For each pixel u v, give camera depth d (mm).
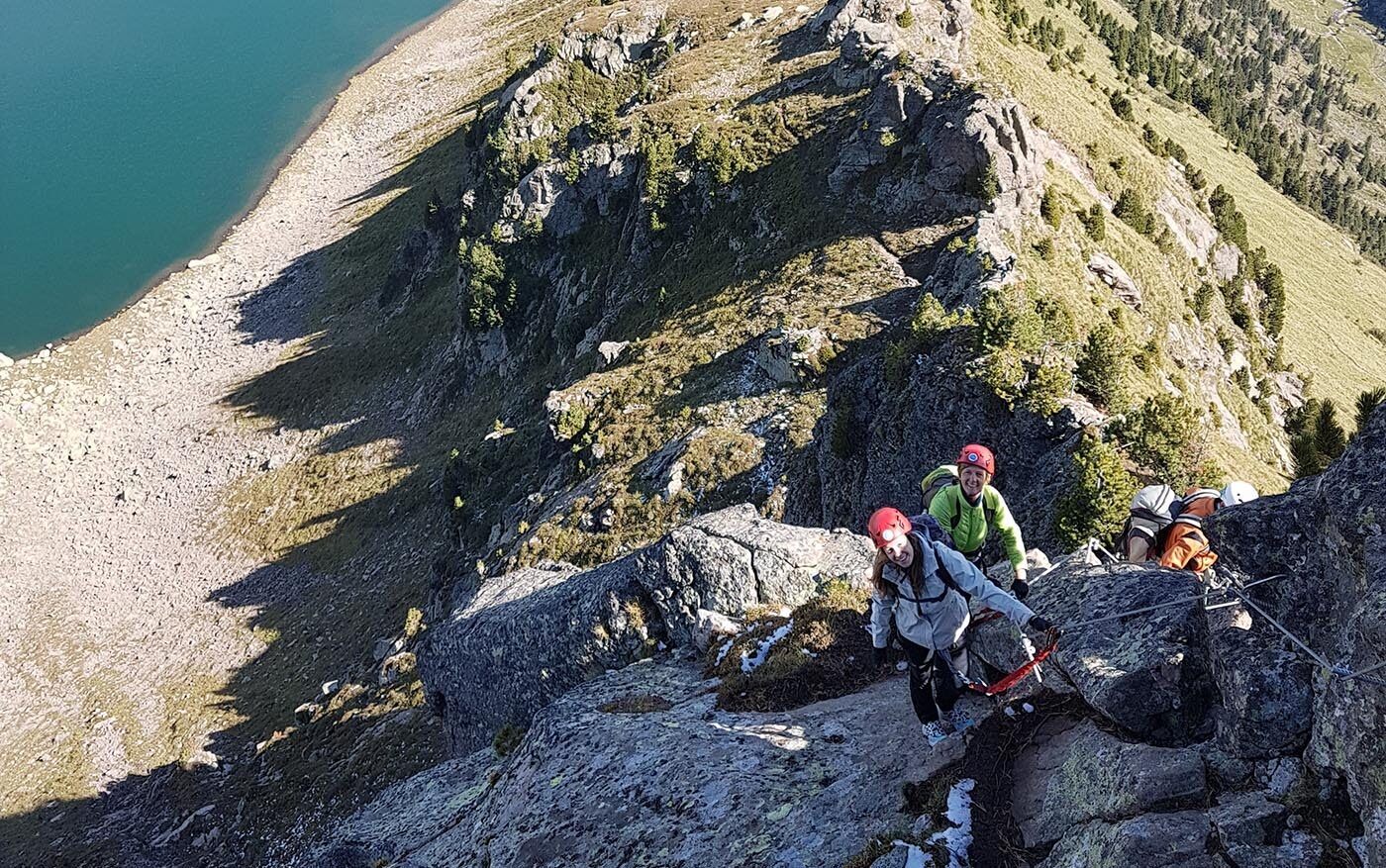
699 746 13453
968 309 48094
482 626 28000
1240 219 116750
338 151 193500
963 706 10672
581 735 15539
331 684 80375
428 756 59000
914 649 9742
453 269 138750
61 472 129125
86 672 95562
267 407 133125
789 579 20797
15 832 75000
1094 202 89438
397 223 162125
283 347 144375
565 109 125875
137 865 65625
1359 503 7633
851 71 96938
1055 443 34719
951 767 9898
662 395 72562
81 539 117750
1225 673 8195
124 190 185375
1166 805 7770
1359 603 7152
